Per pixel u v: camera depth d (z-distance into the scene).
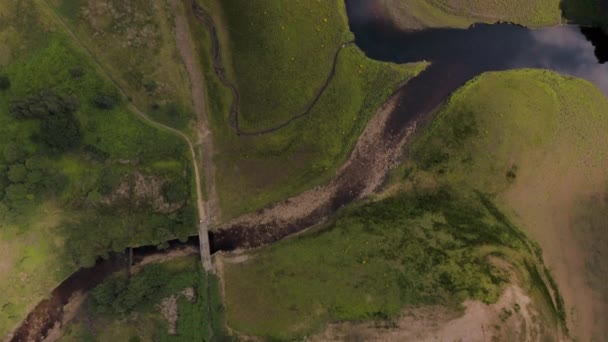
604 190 35.25
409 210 35.00
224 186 35.66
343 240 34.53
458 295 30.52
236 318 33.69
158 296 33.97
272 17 34.84
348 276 33.09
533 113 35.62
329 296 32.75
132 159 33.50
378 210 35.38
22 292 33.72
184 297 34.22
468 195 35.16
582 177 35.28
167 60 35.03
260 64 35.31
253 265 35.06
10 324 33.78
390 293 31.91
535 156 35.31
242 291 34.38
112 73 34.09
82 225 33.62
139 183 33.72
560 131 35.50
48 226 33.25
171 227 34.69
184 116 35.09
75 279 34.94
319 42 35.62
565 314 33.31
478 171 35.31
